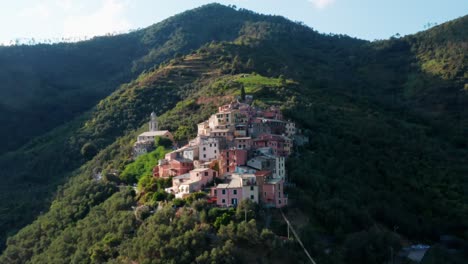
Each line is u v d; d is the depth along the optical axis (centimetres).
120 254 14562
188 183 16475
